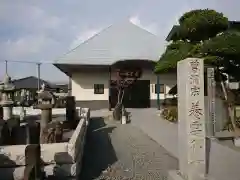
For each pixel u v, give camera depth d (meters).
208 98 10.01
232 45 10.95
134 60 22.33
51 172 5.95
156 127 14.61
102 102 26.56
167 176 6.73
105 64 24.19
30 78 39.44
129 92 27.38
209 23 12.12
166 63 13.20
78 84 26.72
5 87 14.15
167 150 9.60
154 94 27.23
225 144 8.62
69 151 6.09
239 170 6.06
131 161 8.29
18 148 5.96
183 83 5.86
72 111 13.90
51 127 9.26
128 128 14.74
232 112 11.01
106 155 9.04
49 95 11.59
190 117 5.66
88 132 13.72
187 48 12.67
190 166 5.63
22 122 14.29
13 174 5.75
